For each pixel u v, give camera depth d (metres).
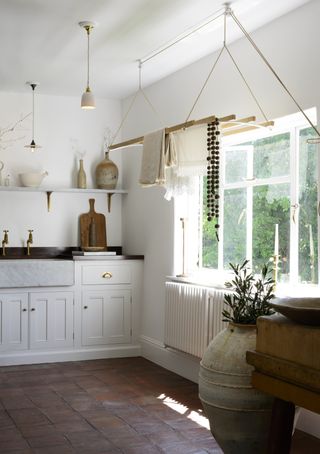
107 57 5.10
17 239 6.34
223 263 5.07
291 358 2.41
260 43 4.34
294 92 3.99
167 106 5.70
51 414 4.20
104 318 6.06
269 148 4.55
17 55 5.05
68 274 5.88
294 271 4.24
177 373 5.43
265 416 3.02
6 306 5.71
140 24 4.29
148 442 3.66
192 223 5.46
